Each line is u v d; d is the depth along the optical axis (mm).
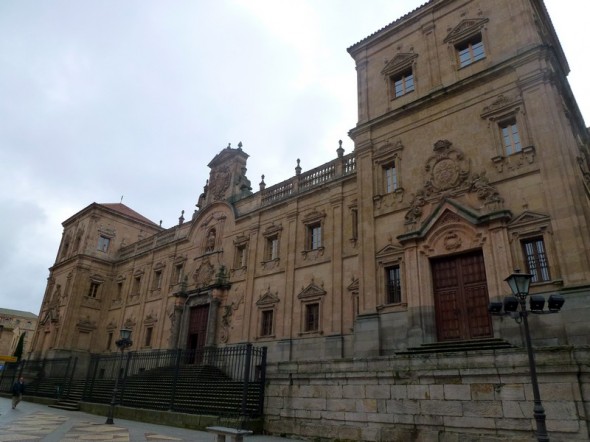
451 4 22922
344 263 26906
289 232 31297
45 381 40156
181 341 36062
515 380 11750
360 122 25062
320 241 29531
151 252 45969
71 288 47969
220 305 34312
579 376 10828
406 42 24547
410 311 18859
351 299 25656
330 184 29484
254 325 30797
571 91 20750
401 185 21562
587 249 15008
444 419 12734
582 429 10453
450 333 17969
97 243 51312
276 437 16219
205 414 19219
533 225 16531
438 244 19047
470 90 20312
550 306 11125
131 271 48188
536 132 17500
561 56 24344
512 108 18578
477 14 21609
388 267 20812
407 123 22422
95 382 32594
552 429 10852
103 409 25297
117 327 46094
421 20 24078
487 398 12102
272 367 18188
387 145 22828
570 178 16094
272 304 30141
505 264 16703
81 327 47000
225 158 41188
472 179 18828
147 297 43750
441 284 18891
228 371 29672
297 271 29609
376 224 21906
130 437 14977
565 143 16641
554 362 11203
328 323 26219
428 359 13570
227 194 39062
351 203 27891
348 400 15070
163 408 21906
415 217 20297
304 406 16328
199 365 30031
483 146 19047
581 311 14359
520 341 15398
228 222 37312
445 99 21156
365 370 14914
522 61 18672
